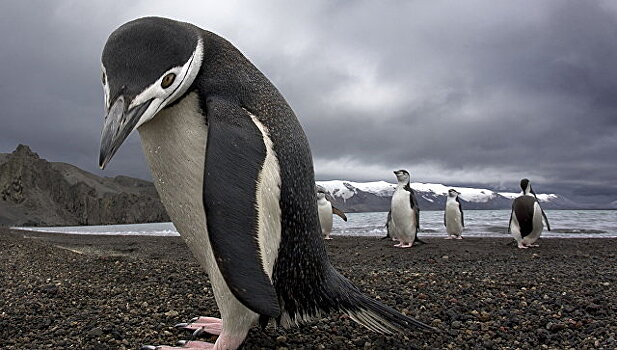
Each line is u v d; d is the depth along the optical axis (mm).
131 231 11320
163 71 772
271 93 892
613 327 1230
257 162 765
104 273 1973
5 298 1512
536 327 1249
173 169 854
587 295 1586
